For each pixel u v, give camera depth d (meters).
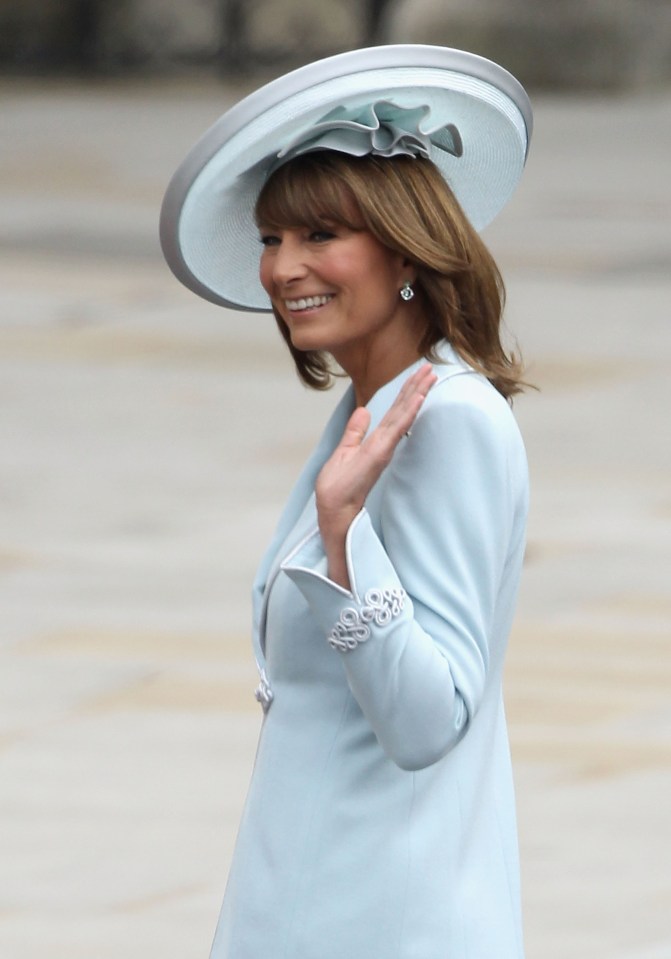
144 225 75.31
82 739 23.72
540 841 20.61
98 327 55.19
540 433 41.50
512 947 10.16
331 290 9.97
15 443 41.16
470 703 9.33
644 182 87.88
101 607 29.41
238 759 23.19
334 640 9.19
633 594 29.88
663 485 37.09
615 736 23.73
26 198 82.38
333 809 9.82
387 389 10.04
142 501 36.22
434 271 9.91
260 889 9.94
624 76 130.62
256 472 38.56
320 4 149.00
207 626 28.48
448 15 130.88
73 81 143.00
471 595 9.39
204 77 148.25
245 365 50.12
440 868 9.80
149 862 20.27
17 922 18.70
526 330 54.09
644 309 57.62
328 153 9.85
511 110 10.53
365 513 9.30
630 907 19.03
